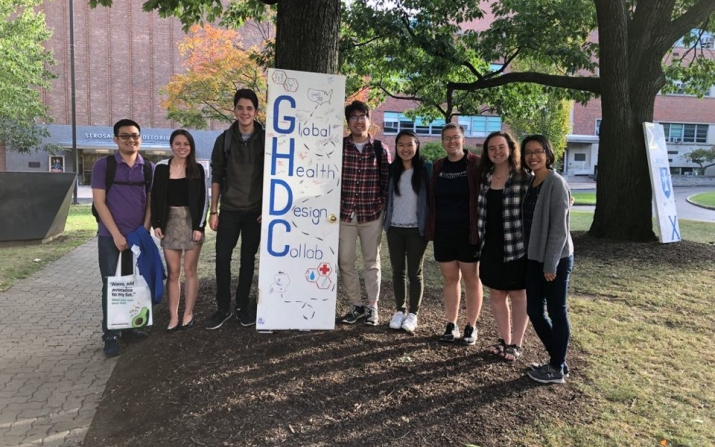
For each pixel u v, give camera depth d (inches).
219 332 173.9
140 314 178.4
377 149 179.8
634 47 378.0
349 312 192.1
